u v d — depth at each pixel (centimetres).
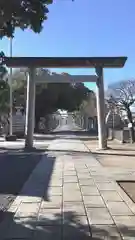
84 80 2814
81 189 1159
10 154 2441
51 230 716
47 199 1007
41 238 670
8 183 1287
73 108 6938
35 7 587
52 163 1906
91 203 952
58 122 15475
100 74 2812
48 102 6334
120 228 724
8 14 568
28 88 2823
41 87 5706
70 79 2852
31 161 2014
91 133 6362
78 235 683
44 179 1373
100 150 2730
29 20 596
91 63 2769
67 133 6331
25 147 2836
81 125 11231
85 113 8219
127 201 974
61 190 1144
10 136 3959
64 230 714
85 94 6912
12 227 740
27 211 871
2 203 962
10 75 4025
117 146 3112
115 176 1438
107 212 853
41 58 2736
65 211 866
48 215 830
